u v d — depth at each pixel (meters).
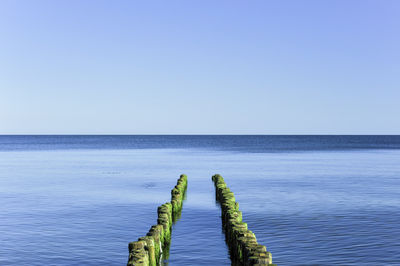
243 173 48.91
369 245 17.78
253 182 40.00
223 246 18.39
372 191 33.47
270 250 17.14
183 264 16.02
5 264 15.84
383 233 19.72
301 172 49.59
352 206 26.66
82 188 36.88
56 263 15.96
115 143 184.25
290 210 25.42
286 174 47.38
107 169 55.91
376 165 59.41
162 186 38.47
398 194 31.75
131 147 136.50
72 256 16.77
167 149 120.06
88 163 66.94
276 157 79.19
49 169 55.91
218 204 29.11
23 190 35.50
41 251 17.39
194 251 17.67
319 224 21.62
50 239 19.20
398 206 26.56
